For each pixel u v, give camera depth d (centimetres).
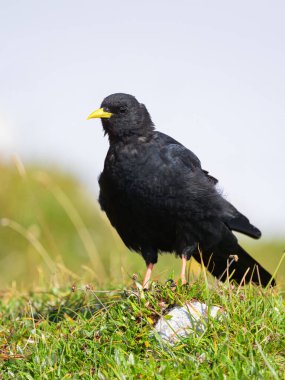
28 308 1122
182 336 891
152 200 1120
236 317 895
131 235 1188
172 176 1116
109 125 1182
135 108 1187
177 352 859
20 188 2134
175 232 1152
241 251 1212
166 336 909
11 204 2089
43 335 920
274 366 812
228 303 926
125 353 875
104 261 1914
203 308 938
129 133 1163
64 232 2062
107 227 2112
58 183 2264
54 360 886
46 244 2020
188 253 1156
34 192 2133
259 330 871
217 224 1153
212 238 1162
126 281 1229
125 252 1848
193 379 798
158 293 988
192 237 1150
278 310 919
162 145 1152
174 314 936
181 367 827
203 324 891
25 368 891
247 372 795
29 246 2000
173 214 1126
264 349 848
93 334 927
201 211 1131
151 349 884
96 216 2156
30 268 1919
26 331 978
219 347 842
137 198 1126
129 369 832
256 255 2369
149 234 1169
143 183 1117
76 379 843
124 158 1137
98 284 1242
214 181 1198
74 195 2228
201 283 1003
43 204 2106
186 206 1121
